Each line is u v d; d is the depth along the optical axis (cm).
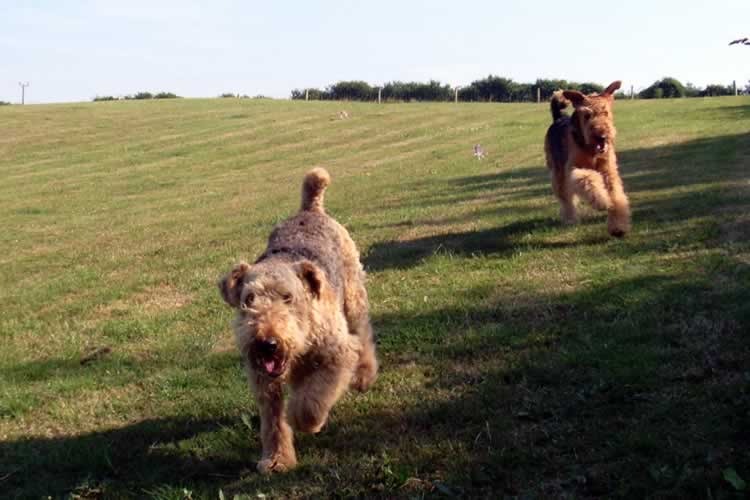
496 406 269
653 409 253
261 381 252
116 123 1752
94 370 335
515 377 286
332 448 261
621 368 276
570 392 270
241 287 257
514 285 373
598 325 314
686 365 275
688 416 248
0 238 704
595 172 436
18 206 919
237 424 279
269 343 241
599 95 453
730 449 231
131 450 270
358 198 750
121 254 572
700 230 421
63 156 1386
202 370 322
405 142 1327
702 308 316
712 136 955
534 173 800
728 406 249
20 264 571
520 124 1451
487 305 351
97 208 878
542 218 505
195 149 1399
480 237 471
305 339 251
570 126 455
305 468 251
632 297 336
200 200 883
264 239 570
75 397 312
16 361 353
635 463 231
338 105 2014
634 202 523
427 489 235
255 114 1827
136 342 365
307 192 317
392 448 254
